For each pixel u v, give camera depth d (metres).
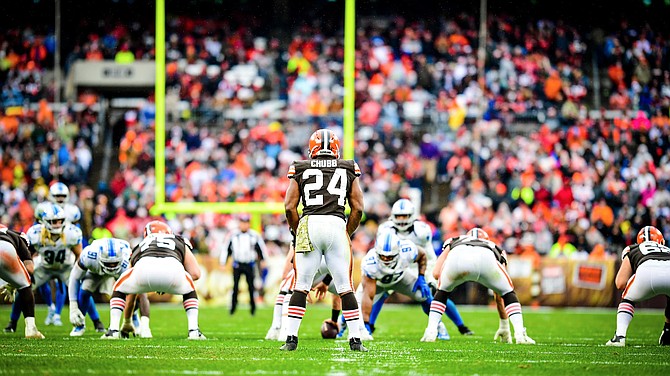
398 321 42.59
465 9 77.31
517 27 75.75
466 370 19.39
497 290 27.45
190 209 57.94
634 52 73.25
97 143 70.50
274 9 78.06
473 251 26.81
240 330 35.28
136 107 72.75
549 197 63.84
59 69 74.50
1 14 75.19
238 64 76.00
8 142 68.38
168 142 70.00
